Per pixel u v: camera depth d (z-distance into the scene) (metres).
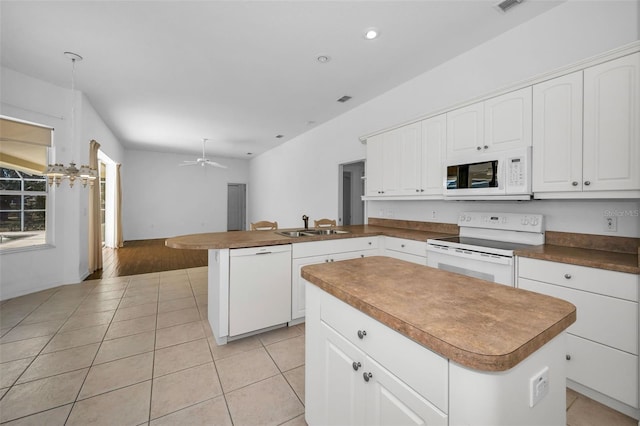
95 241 4.62
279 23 2.39
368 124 4.16
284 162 6.96
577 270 1.65
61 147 3.70
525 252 1.88
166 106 4.38
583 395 1.67
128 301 3.26
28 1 2.12
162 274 4.45
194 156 9.05
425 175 2.87
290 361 2.06
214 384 1.79
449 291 1.06
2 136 3.29
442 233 3.04
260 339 2.39
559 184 1.89
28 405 1.59
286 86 3.64
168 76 3.37
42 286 3.61
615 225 1.90
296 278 2.57
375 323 0.93
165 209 8.70
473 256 2.16
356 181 5.82
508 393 0.66
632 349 1.46
